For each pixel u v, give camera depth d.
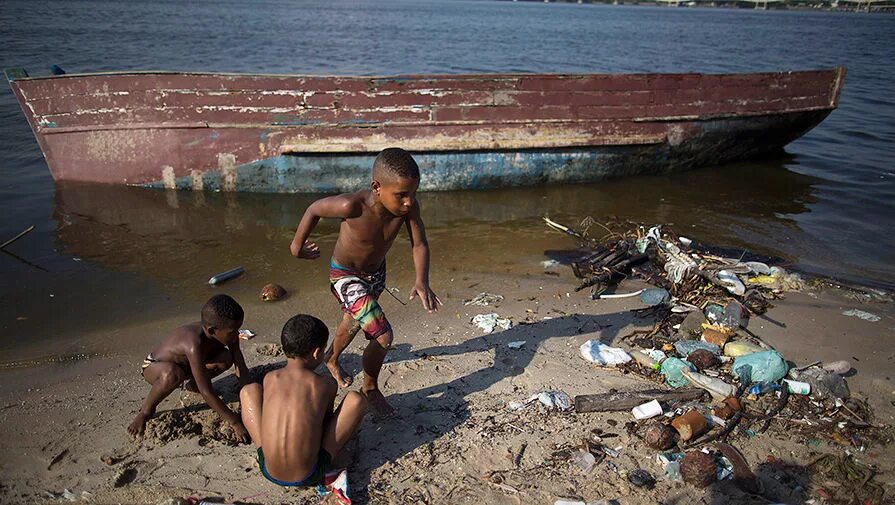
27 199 8.68
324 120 8.67
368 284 3.98
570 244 7.64
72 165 8.95
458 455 3.69
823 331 5.31
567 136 9.48
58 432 3.91
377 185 3.47
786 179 10.59
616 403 4.11
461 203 9.16
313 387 3.38
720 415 4.04
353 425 3.40
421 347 5.03
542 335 5.23
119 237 7.59
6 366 4.78
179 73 8.38
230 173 8.84
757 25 85.00
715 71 26.38
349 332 4.22
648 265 6.71
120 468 3.57
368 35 44.16
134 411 4.16
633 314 5.63
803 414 4.12
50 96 8.56
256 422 3.44
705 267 6.39
